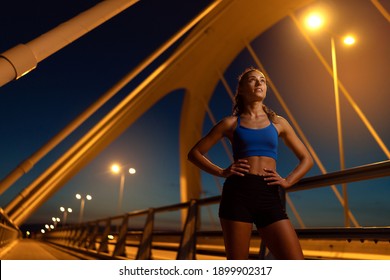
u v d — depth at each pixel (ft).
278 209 8.08
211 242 24.43
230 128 8.96
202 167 8.90
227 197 8.32
